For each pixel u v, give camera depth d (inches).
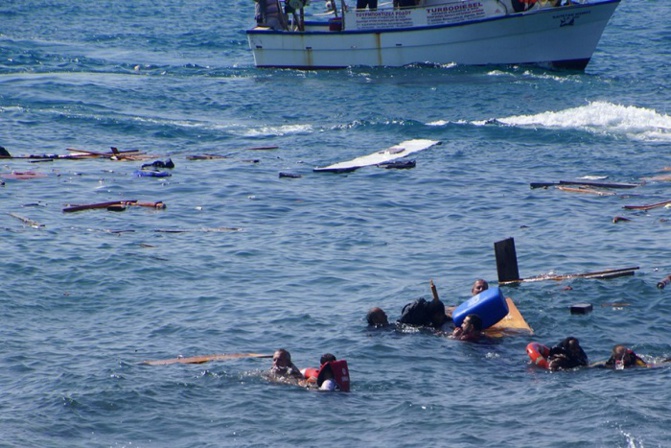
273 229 3774.6
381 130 5787.4
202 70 7805.1
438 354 2400.3
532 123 5782.5
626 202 4146.2
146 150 5354.3
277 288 3011.8
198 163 4992.6
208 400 2089.1
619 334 2544.3
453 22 7199.8
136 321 2682.1
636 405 2021.4
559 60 7244.1
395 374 2261.3
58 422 1962.4
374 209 4121.6
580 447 1830.7
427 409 2030.0
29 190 4281.5
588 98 6437.0
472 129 5713.6
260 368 2279.8
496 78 7052.2
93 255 3272.6
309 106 6476.4
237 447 1865.2
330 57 7500.0
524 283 2965.1
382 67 7431.1
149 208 4050.2
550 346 2466.8
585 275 3006.9
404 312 2630.4
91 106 6378.0
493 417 1989.4
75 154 5118.1
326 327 2620.6
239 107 6501.0
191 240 3558.1
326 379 2150.6
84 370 2256.4
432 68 7342.5
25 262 3154.5
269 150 5344.5
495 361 2356.1
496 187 4478.3
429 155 5167.3
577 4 7081.7
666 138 5398.6
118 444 1879.9
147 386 2148.1
